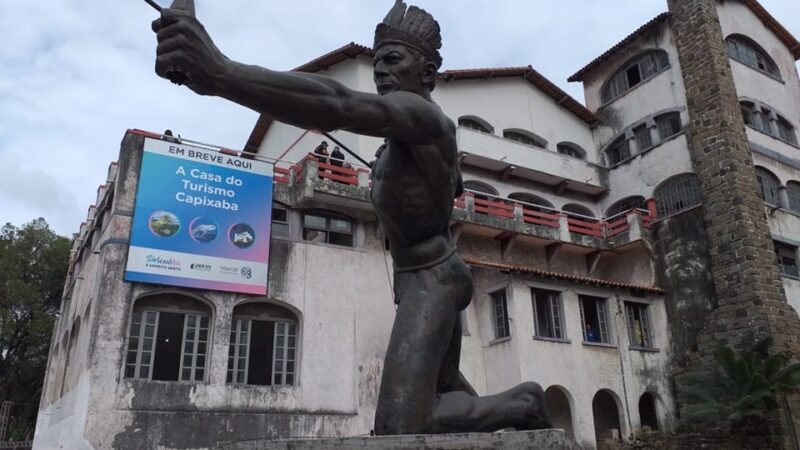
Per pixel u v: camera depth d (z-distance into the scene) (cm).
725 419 2098
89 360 1692
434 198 368
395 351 350
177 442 1694
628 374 2284
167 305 1856
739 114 2670
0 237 3284
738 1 3045
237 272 1912
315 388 1922
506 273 2189
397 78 386
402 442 289
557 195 3003
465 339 2202
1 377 3170
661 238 2653
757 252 2405
